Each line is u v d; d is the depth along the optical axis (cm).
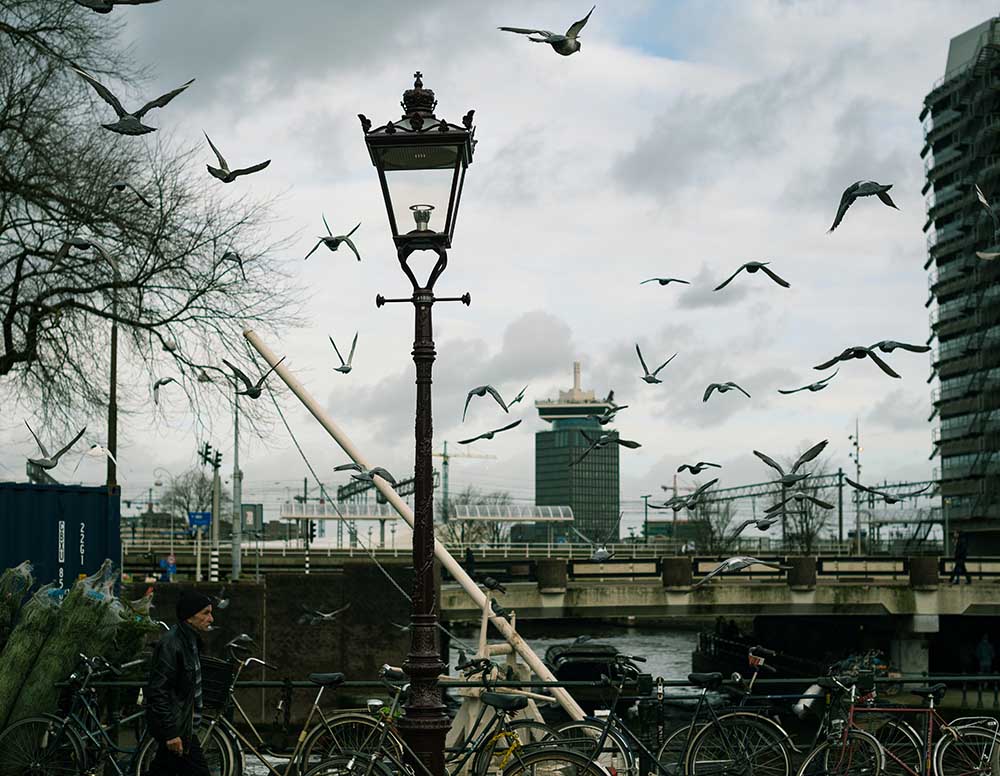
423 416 974
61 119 2673
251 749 976
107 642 1093
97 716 1038
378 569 3600
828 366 945
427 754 938
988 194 9575
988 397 9844
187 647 862
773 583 4775
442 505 12100
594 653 4094
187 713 855
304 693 3362
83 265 2656
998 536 10019
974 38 10519
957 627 6200
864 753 993
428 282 985
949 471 10675
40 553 1658
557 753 937
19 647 1052
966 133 9944
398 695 986
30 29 2633
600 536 12950
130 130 759
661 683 1010
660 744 995
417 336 979
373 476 1163
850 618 5678
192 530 7975
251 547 6228
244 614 3522
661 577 4653
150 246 2675
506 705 951
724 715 999
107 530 1736
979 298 9919
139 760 978
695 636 10031
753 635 6975
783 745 995
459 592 4381
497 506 10081
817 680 1014
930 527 11188
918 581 4912
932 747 1005
